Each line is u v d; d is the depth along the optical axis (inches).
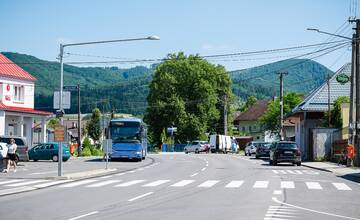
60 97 1099.9
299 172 1236.5
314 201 640.4
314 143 1841.8
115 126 1774.1
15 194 737.0
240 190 773.9
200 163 1704.0
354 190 797.9
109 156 1764.3
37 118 2361.0
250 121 4874.5
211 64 3745.1
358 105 1366.9
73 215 514.9
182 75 3609.7
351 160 1419.8
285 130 3024.1
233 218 487.2
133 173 1190.9
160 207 573.6
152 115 3590.1
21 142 1664.6
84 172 1141.7
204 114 3604.8
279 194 717.3
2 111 1932.8
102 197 681.6
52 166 1454.2
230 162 1790.1
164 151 3432.6
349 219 498.3
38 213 533.0
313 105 2098.9
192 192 743.7
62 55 1140.5
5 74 2020.2
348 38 1323.8
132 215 510.9
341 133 1802.4
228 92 3801.7
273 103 3029.0
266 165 1592.0
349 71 2230.6
